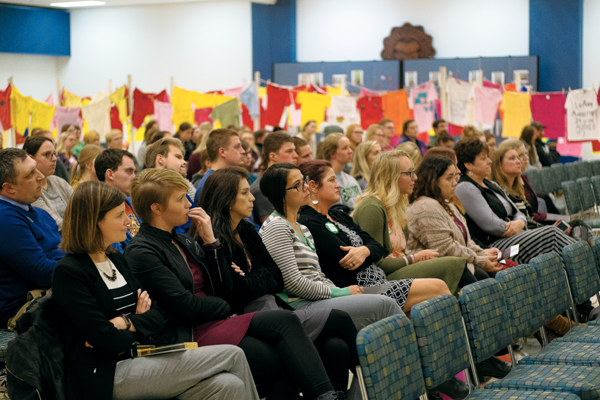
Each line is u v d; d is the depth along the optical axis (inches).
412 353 81.3
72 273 81.9
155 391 85.4
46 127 267.9
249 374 89.6
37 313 81.1
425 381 83.4
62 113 294.5
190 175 236.7
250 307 108.4
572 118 336.2
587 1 470.6
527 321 106.3
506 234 168.7
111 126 303.0
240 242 110.0
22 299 110.2
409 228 151.9
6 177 110.0
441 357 85.7
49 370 80.7
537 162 330.6
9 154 111.0
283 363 93.7
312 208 129.8
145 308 87.9
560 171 291.4
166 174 96.3
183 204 96.7
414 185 156.5
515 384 91.8
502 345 98.7
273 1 517.0
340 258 124.7
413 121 310.8
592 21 470.3
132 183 97.7
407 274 134.3
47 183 141.9
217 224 108.3
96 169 139.4
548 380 91.5
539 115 342.3
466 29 494.0
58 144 269.0
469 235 164.2
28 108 260.5
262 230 118.0
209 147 162.6
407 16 503.2
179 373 86.0
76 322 80.7
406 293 122.2
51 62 555.8
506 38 488.4
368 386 73.4
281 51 522.0
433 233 148.2
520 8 484.1
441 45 499.2
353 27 515.2
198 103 305.1
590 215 244.7
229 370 88.4
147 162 153.7
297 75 512.1
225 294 103.0
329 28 520.4
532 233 164.2
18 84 529.0
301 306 114.1
